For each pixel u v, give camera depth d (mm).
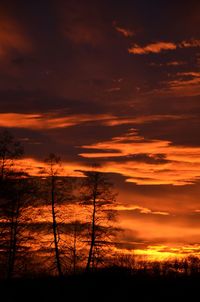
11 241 41719
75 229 47906
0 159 39125
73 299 43094
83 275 47781
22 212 41875
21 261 42906
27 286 43875
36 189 42906
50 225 46312
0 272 42594
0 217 40344
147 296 45719
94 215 48062
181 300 45219
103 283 47656
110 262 50938
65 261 46844
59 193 46875
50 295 43188
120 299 44281
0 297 40688
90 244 47781
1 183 38906
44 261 46125
